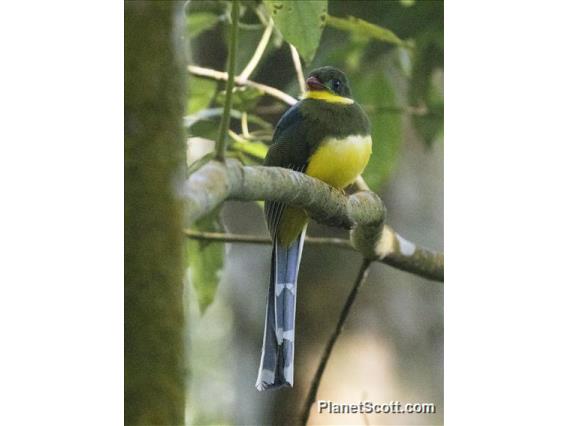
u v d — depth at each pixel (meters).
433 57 8.16
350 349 8.39
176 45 3.39
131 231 3.26
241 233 9.05
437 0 8.00
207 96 7.56
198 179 3.80
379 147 8.36
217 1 7.84
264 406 8.52
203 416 8.66
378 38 7.66
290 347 6.84
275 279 6.93
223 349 8.92
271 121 8.74
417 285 8.55
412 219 8.52
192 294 8.45
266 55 8.51
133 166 3.29
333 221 6.30
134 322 3.22
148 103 3.31
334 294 8.55
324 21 5.66
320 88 7.40
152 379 3.20
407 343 8.44
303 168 7.31
